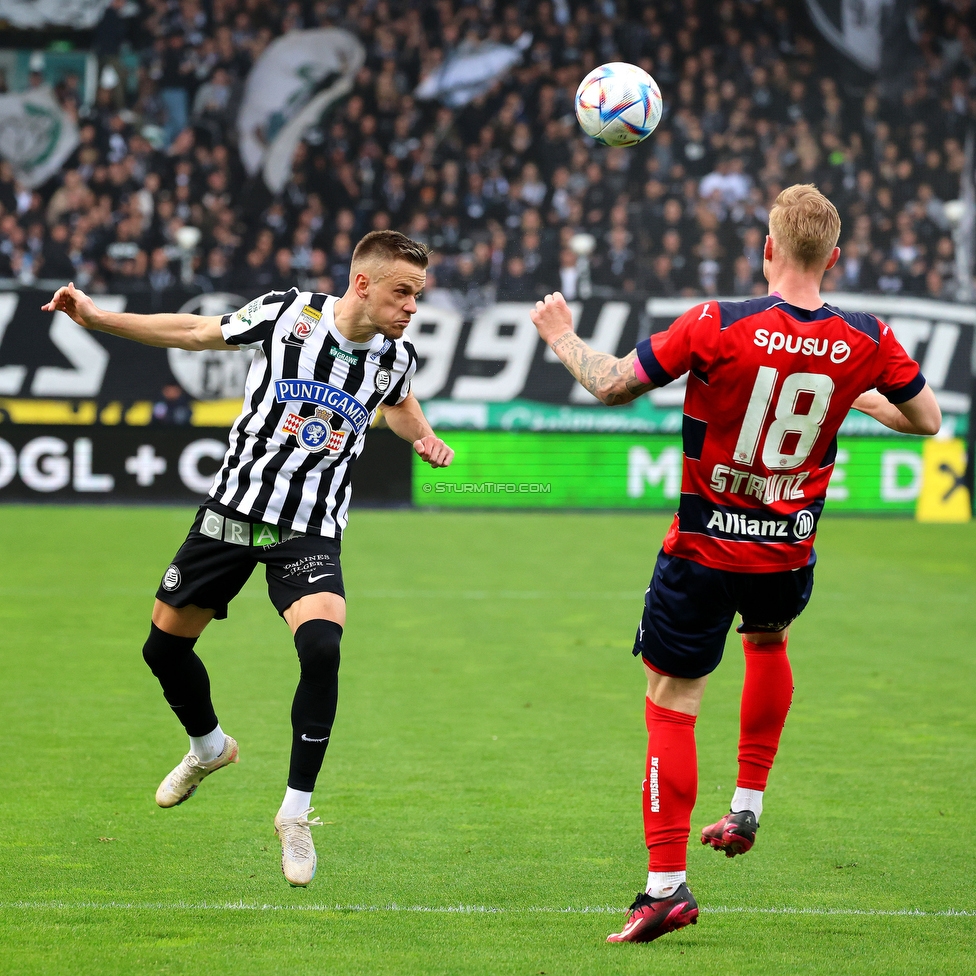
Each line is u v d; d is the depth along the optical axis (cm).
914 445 4578
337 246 5394
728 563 979
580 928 995
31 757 1509
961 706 1836
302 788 1033
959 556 3550
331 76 5703
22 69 5744
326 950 931
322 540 1102
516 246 5231
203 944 941
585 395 4566
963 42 5834
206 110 5672
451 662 2119
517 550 3569
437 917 1017
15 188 5378
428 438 1175
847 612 2645
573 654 2197
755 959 923
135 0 5756
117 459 4478
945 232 5578
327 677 1037
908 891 1098
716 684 1988
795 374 952
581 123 1273
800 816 1325
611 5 5844
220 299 4575
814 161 5656
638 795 1390
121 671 1992
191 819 1282
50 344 4438
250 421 1109
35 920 992
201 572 1115
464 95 5719
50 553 3334
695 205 5456
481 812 1324
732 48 5841
